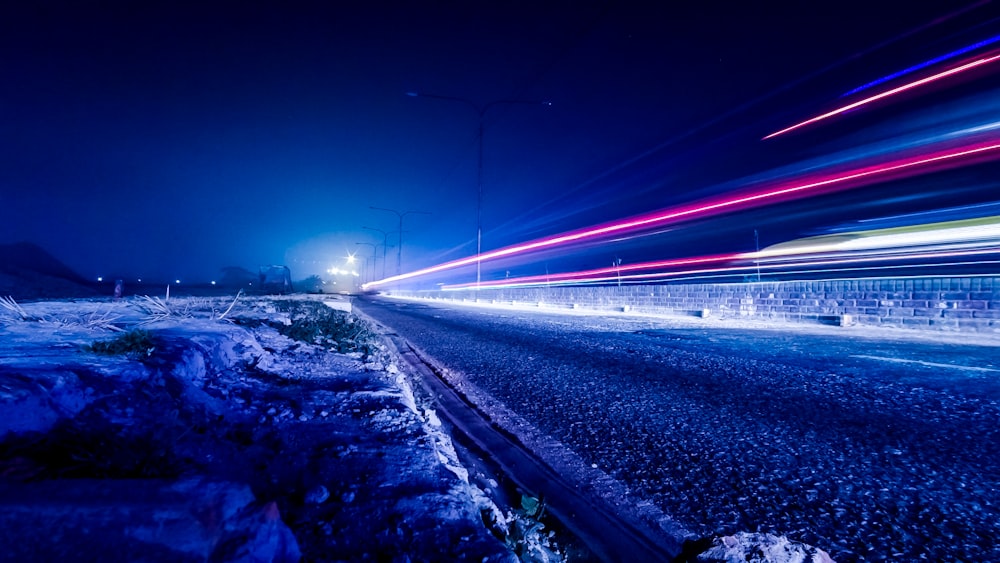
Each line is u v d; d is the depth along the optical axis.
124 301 13.33
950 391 5.92
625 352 9.48
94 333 4.65
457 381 6.91
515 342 11.49
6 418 2.03
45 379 2.44
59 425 2.21
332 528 1.97
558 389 6.31
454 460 3.25
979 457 3.71
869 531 2.60
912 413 4.97
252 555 1.41
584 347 10.34
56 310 7.57
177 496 1.46
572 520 2.81
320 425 3.45
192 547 1.32
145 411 2.67
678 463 3.66
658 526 2.72
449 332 14.25
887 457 3.73
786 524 2.70
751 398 5.68
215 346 4.69
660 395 5.88
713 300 19.00
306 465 2.63
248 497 1.57
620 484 3.30
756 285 17.41
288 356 6.34
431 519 2.11
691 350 9.65
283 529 1.56
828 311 15.24
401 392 4.75
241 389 4.13
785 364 7.95
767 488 3.18
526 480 3.42
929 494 3.06
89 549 1.24
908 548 2.43
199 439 2.67
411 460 2.84
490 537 2.00
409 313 24.95
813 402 5.46
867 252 23.38
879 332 12.73
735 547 2.34
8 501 1.33
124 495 1.43
